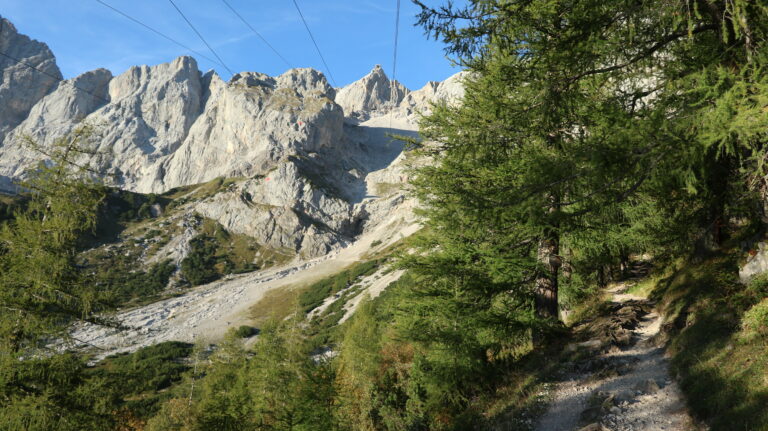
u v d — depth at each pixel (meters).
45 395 11.01
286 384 21.12
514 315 12.32
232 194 156.50
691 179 4.73
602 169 5.01
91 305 12.15
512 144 9.97
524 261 12.06
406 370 18.02
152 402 39.94
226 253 133.38
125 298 99.44
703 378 7.54
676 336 10.05
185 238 134.25
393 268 13.17
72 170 12.23
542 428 8.80
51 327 11.57
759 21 5.00
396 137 12.83
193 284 113.06
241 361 33.97
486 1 6.04
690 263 13.36
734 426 5.88
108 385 12.69
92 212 12.27
